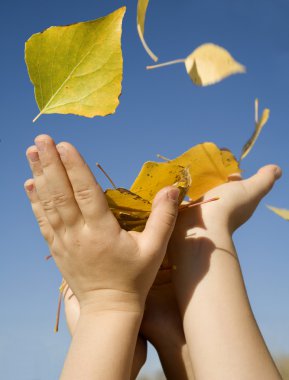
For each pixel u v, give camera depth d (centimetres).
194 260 42
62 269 38
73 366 35
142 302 38
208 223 43
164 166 38
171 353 46
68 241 37
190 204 44
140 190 40
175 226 44
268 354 38
